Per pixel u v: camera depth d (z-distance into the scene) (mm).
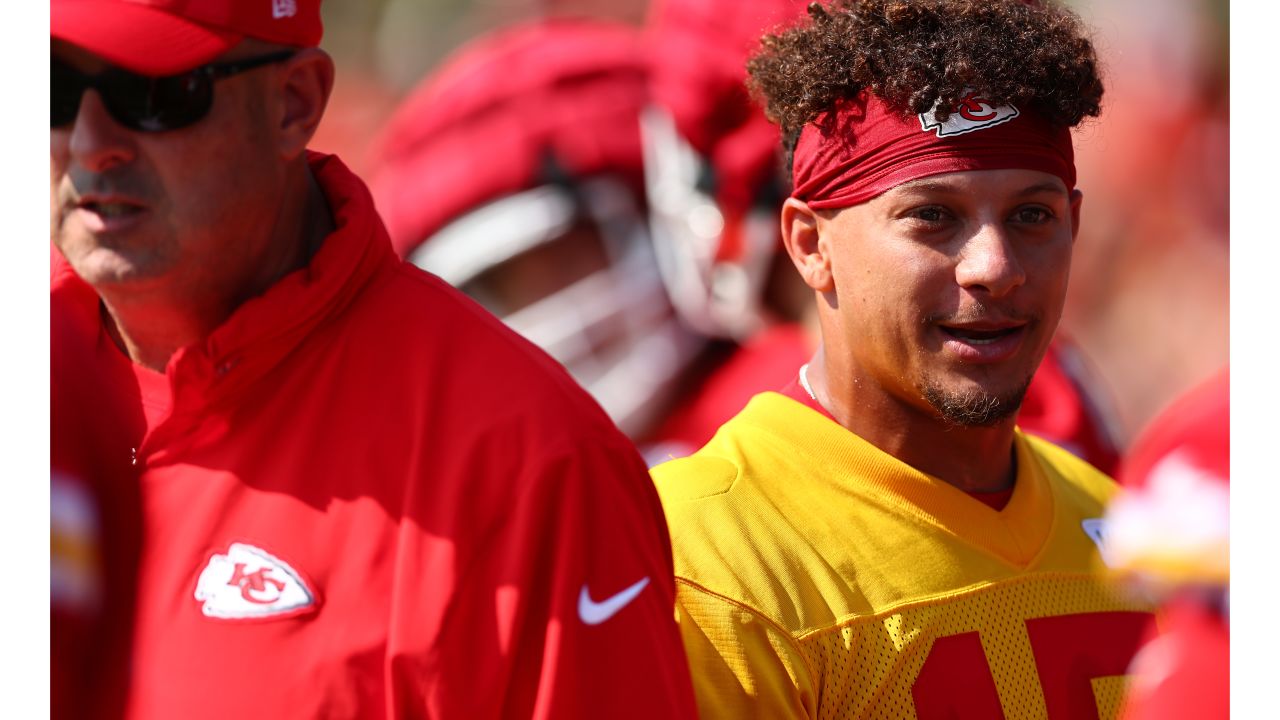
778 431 8117
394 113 26562
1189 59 23484
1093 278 23812
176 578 6602
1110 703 7918
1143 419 23078
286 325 6633
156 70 6266
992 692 7664
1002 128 7496
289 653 6379
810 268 8188
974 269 7445
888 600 7645
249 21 6422
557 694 6305
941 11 7637
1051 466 9016
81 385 7102
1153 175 23594
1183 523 5730
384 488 6539
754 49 9492
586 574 6430
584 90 14609
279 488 6621
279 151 6699
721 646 7336
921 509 7902
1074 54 7742
